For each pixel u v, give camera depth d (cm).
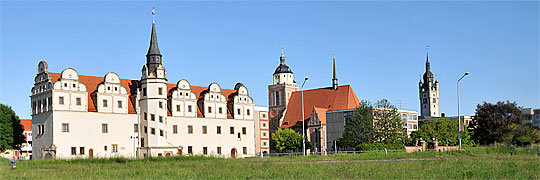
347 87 18725
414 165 5616
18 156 12800
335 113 16350
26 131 18088
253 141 13850
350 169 5197
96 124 11225
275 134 17262
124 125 11662
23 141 12875
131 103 12094
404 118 17175
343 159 7556
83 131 11031
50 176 5022
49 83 10912
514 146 9656
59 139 10700
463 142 16150
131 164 6650
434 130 16238
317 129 17700
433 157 7794
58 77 11288
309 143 17125
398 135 13000
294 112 19562
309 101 19425
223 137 13175
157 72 12038
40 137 11075
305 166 5672
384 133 12875
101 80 12081
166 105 12131
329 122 16488
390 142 12769
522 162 5978
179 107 12450
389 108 13250
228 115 13450
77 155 10888
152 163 6825
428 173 4778
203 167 5800
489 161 6188
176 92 12438
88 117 11138
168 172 5200
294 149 17000
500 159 6656
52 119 10688
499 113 12112
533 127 13238
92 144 11119
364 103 13338
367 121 12988
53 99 10719
